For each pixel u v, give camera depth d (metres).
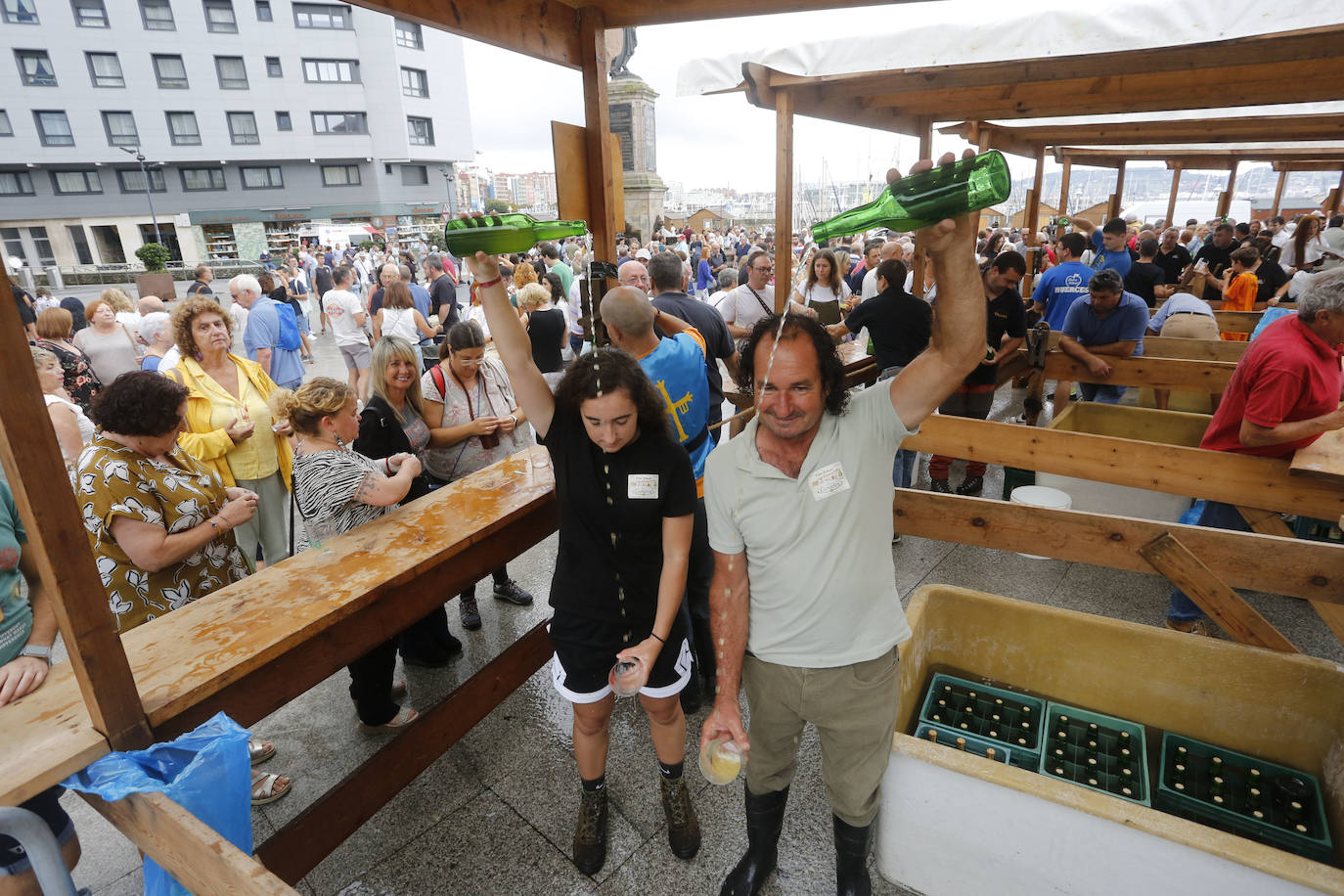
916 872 1.88
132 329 6.64
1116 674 2.21
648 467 1.70
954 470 5.05
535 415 1.77
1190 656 2.09
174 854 1.11
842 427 1.51
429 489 3.11
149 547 1.89
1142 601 3.36
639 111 20.92
